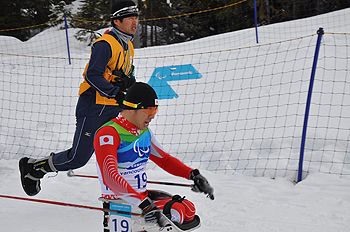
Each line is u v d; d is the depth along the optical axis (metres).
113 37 5.65
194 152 8.80
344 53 15.18
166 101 13.07
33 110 13.67
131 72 6.27
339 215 5.39
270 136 8.93
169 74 15.64
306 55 15.66
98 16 41.50
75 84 17.59
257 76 14.39
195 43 23.86
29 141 10.41
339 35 17.83
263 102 11.44
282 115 10.11
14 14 42.66
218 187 6.77
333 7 38.03
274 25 24.55
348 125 8.95
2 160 8.77
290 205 5.84
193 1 45.94
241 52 18.19
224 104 11.89
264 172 7.47
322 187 6.55
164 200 3.76
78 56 25.53
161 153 4.11
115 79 5.70
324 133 8.64
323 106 10.25
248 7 40.03
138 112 3.59
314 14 38.69
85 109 5.54
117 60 5.68
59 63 22.64
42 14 43.53
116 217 3.64
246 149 8.51
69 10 42.00
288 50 16.61
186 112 11.68
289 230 4.96
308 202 5.94
